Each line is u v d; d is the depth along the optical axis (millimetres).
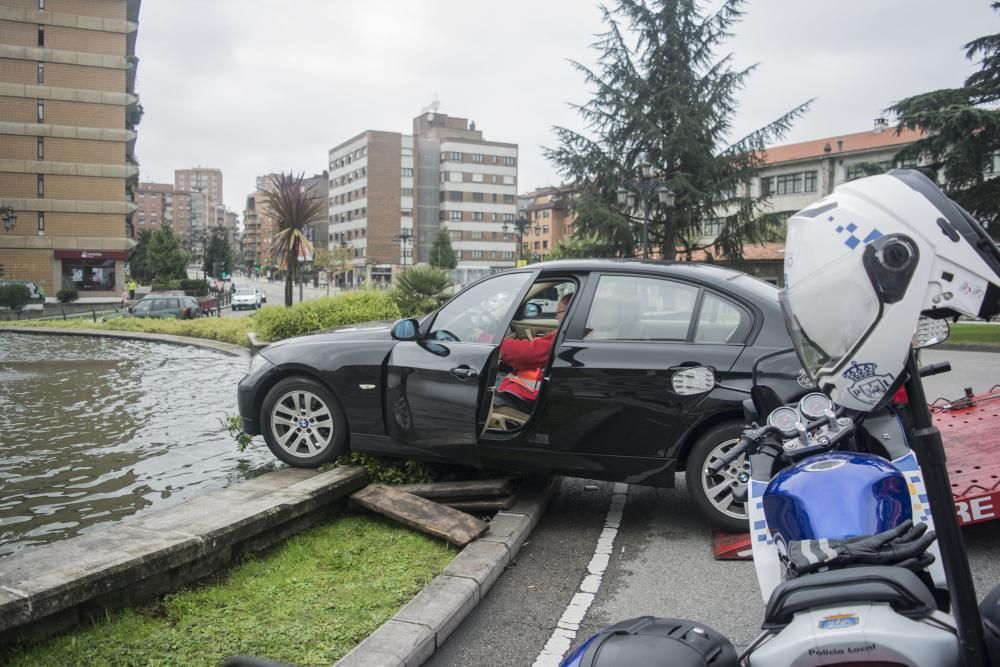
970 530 4969
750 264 33312
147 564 3881
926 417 2215
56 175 64312
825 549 1954
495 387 5570
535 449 5359
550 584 4516
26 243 63625
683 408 5012
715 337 5059
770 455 2428
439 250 108125
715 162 31328
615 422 5160
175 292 38562
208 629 3664
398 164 129250
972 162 26141
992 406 5910
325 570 4500
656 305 5258
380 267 127750
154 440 8305
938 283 2143
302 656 3434
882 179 2271
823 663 1793
